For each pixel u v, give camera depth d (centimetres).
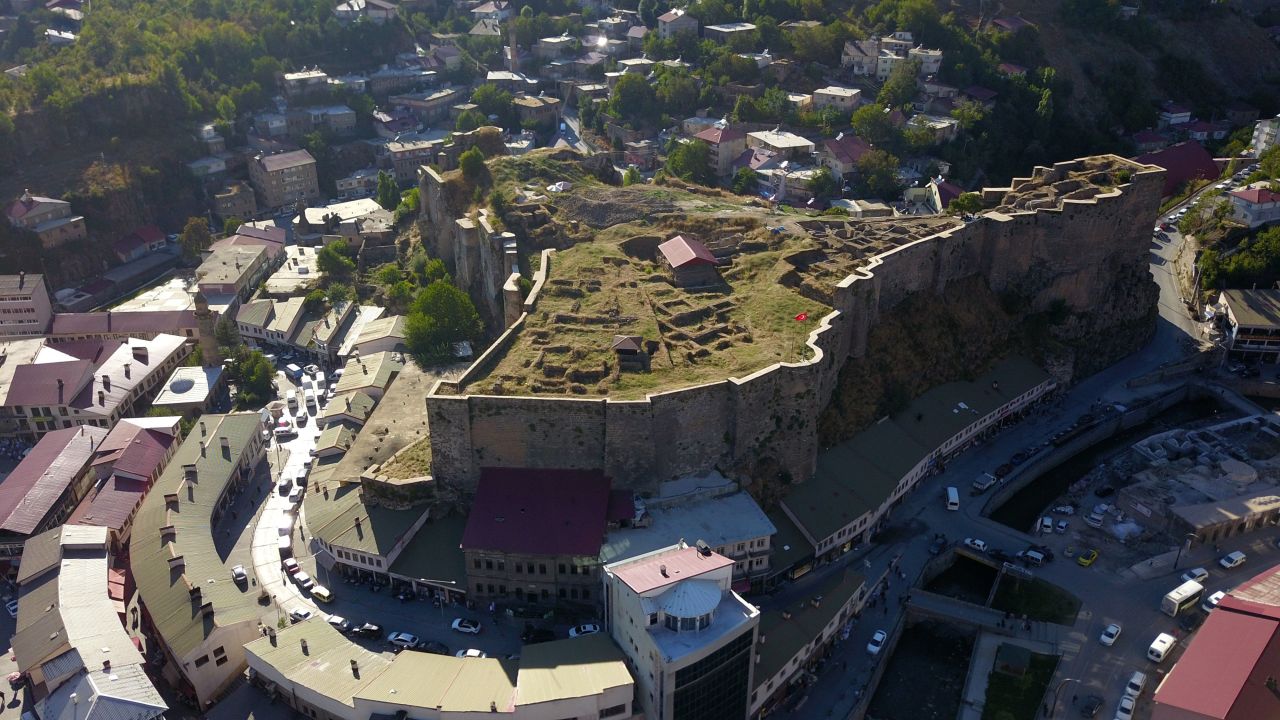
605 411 15012
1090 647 14275
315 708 12888
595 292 18812
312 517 16000
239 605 14550
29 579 14925
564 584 14600
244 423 18875
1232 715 11712
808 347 16438
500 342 16962
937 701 14100
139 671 13088
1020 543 16388
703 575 12588
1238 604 13362
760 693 13162
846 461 17100
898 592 15475
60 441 18562
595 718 12369
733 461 15938
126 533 16625
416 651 13362
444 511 15988
